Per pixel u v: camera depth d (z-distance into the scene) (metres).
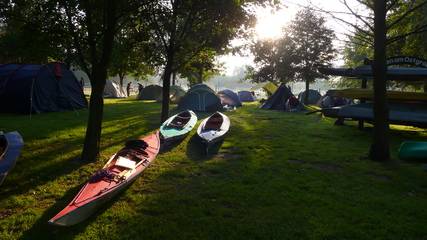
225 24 15.95
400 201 7.45
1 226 6.29
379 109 10.88
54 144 12.61
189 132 15.62
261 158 11.12
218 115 16.98
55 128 15.70
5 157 8.58
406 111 16.11
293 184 8.52
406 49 22.48
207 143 12.02
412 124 15.78
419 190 8.23
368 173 9.62
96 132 10.52
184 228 6.25
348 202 7.38
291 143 13.59
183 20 17.45
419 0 16.98
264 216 6.71
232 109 27.48
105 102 32.50
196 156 11.52
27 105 20.11
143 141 10.41
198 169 9.90
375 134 10.99
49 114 20.50
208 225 6.34
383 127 10.88
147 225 6.35
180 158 11.13
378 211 6.95
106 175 7.62
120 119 19.64
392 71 17.28
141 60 17.16
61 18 10.02
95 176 7.52
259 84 44.62
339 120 19.00
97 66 10.33
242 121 20.19
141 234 6.04
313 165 10.42
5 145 9.28
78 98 23.86
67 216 5.83
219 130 14.22
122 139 13.79
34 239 5.87
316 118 22.00
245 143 13.52
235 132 16.14
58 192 7.95
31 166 9.83
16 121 17.38
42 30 10.05
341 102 28.91
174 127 14.71
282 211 6.92
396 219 6.57
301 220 6.54
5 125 16.06
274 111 26.42
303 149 12.49
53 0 9.59
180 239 5.89
